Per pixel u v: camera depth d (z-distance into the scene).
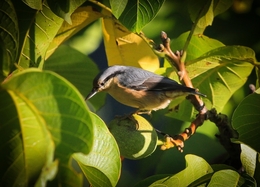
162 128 13.29
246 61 9.80
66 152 6.06
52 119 5.98
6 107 5.97
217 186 8.22
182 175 8.39
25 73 5.75
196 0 9.95
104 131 7.46
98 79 11.45
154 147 8.85
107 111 17.30
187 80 9.59
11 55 7.88
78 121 5.95
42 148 6.22
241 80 10.73
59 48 11.62
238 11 12.70
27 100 5.89
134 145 8.66
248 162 8.66
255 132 8.54
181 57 9.45
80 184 6.19
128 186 14.32
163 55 9.38
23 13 8.67
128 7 8.38
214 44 10.56
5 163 6.23
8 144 6.17
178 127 12.66
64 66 11.74
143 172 12.84
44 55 8.81
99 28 14.19
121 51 10.88
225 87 10.85
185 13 13.01
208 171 8.55
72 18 9.97
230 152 9.86
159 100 11.36
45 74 5.78
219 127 9.70
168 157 11.81
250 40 12.70
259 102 8.47
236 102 12.90
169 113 11.20
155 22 13.05
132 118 8.89
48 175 5.80
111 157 7.49
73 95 5.87
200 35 10.51
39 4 8.20
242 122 8.56
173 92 10.73
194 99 9.49
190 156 8.48
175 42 10.77
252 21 12.77
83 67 11.80
